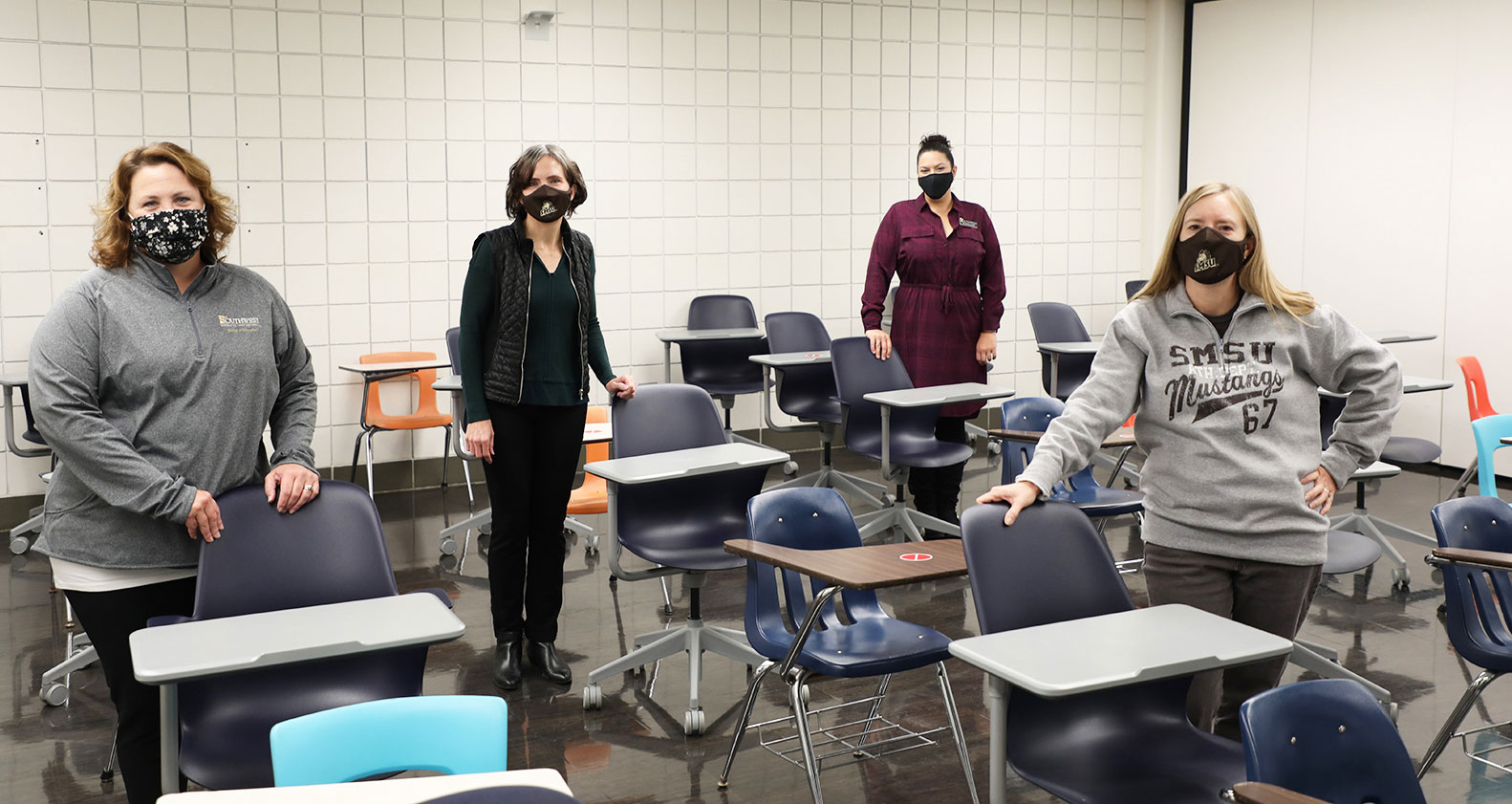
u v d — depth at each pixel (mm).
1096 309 8773
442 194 6766
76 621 4488
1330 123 7773
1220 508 2451
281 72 6336
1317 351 2484
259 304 2576
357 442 6285
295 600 2469
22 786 3223
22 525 5527
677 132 7285
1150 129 8773
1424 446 5246
